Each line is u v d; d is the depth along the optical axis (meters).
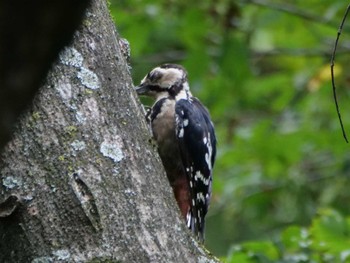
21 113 3.94
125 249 6.81
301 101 19.09
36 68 3.86
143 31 17.83
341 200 18.69
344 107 18.81
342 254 11.39
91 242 6.76
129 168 7.11
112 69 7.44
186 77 11.62
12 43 3.81
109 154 7.08
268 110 19.36
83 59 7.32
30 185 6.84
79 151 6.99
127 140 7.22
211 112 18.61
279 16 17.98
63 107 7.09
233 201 18.62
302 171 18.95
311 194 18.78
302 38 19.28
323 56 19.05
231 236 18.66
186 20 17.89
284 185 18.67
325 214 11.72
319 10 18.47
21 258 6.73
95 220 6.80
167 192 7.27
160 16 17.89
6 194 6.82
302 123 18.95
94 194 6.87
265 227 18.70
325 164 18.98
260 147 18.59
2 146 3.86
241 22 18.03
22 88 3.85
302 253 11.49
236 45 17.69
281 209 18.69
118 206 6.92
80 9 3.87
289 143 18.53
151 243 6.91
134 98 7.54
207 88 18.28
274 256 11.37
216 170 18.69
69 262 6.69
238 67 17.78
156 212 7.06
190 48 17.83
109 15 7.76
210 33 18.11
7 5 3.77
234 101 18.67
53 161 6.91
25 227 6.76
